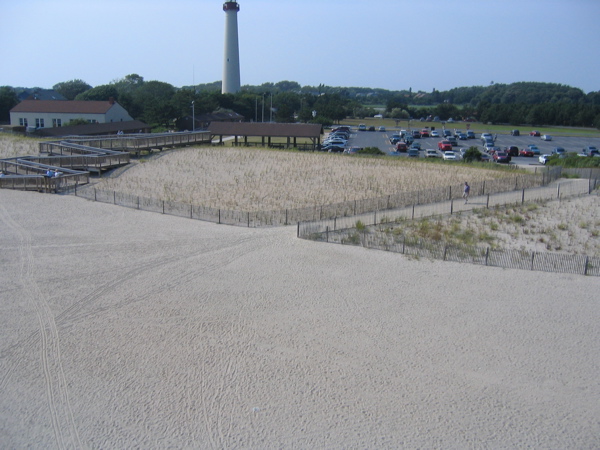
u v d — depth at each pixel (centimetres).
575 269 3231
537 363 2252
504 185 5022
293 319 2605
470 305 2777
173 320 2583
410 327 2536
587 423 1888
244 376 2141
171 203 4653
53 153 6725
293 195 5091
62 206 4650
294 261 3384
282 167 6469
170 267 3247
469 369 2200
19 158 6041
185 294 2869
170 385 2077
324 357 2277
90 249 3538
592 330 2531
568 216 4181
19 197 4959
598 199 4606
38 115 10312
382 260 3416
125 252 3494
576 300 2845
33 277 3053
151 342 2380
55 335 2423
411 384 2097
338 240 3784
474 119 17350
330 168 6388
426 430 1842
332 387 2072
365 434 1819
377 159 7056
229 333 2467
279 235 3912
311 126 8581
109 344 2356
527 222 4069
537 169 6166
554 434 1830
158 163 6681
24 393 2011
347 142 10031
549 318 2644
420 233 3866
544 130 13750
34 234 3841
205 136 8538
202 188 5397
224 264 3316
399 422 1881
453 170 6191
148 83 16088
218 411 1930
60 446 1745
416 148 8575
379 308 2731
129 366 2194
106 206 4684
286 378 2128
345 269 3259
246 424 1864
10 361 2214
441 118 17800
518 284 3050
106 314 2631
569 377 2158
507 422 1889
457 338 2442
